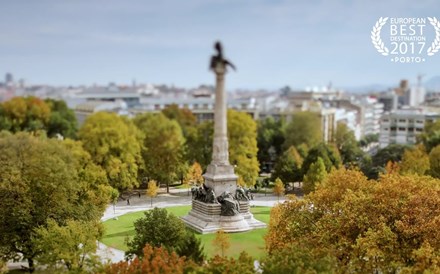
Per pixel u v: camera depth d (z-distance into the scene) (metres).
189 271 55.34
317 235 70.06
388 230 65.38
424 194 71.94
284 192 157.88
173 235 76.56
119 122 171.88
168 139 168.50
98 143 149.12
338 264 63.88
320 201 79.75
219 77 113.75
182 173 161.50
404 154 167.00
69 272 63.94
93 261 66.50
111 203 137.50
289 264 54.66
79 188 97.56
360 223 69.75
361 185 88.12
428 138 193.75
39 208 83.12
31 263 80.19
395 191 74.75
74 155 134.62
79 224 76.50
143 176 158.50
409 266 62.66
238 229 106.38
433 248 61.91
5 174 88.81
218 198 110.06
